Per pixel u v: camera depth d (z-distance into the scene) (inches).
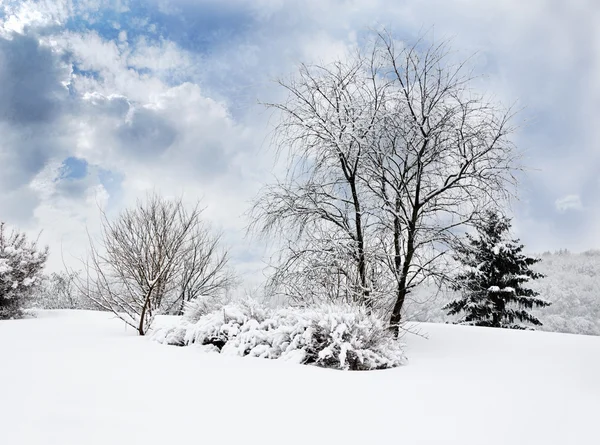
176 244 486.6
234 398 166.9
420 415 151.9
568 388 208.4
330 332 270.2
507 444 128.1
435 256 386.6
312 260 387.5
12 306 598.2
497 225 394.6
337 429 134.6
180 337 345.1
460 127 370.3
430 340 368.2
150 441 117.6
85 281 445.4
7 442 112.0
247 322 321.4
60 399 155.1
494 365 267.4
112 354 269.6
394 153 389.7
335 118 390.0
